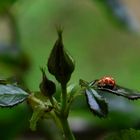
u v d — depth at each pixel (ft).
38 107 0.91
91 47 3.52
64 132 0.91
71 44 3.52
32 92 0.92
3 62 1.89
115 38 3.52
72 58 0.89
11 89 0.92
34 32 3.54
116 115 1.72
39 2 3.59
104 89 0.89
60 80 0.89
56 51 0.88
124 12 1.97
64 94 0.90
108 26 3.59
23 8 2.00
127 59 3.34
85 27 3.64
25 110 1.71
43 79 0.89
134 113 1.73
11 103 0.91
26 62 1.89
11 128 1.74
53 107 0.90
